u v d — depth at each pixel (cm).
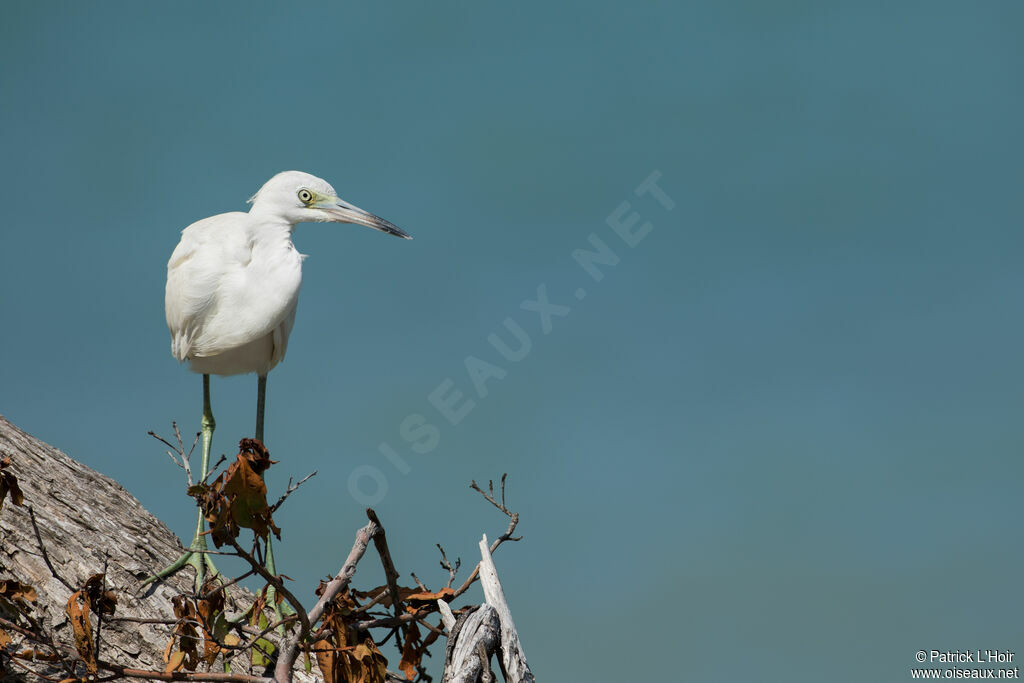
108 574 1060
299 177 1312
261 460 812
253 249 1302
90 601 848
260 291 1284
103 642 996
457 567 989
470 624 891
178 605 890
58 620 1000
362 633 918
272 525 832
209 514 809
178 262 1311
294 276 1297
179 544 1191
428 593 953
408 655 952
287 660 853
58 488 1131
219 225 1312
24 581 1009
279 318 1294
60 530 1076
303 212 1311
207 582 934
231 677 845
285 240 1315
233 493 806
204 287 1275
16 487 901
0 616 899
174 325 1317
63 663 858
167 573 1099
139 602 1055
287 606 1106
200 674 848
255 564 823
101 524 1121
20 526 1046
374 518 898
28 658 858
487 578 948
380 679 896
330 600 871
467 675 859
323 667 898
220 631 923
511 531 997
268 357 1342
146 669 995
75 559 1059
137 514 1187
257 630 1046
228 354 1305
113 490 1202
